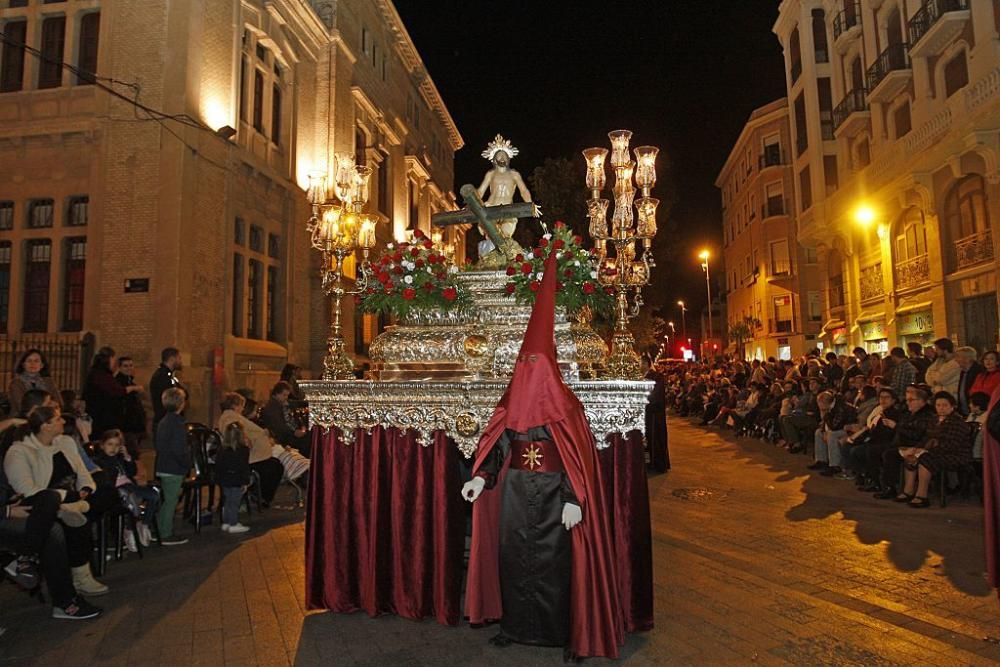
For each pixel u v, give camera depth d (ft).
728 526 23.59
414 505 14.96
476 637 13.84
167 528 23.21
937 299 57.16
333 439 15.75
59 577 15.35
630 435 14.05
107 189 44.57
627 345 15.79
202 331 45.78
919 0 57.88
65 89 45.85
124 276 43.78
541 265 15.96
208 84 47.44
